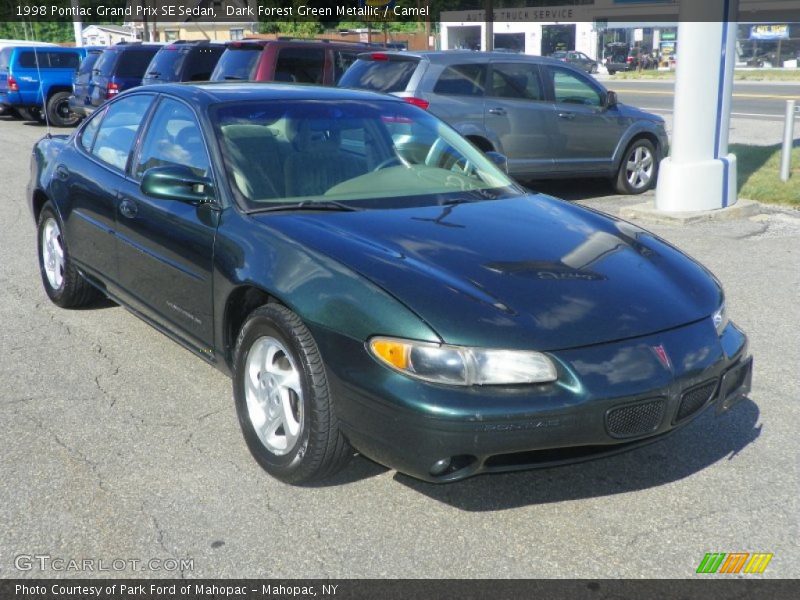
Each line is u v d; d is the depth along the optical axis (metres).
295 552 3.13
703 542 3.21
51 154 5.92
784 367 4.99
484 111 9.68
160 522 3.32
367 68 10.09
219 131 4.27
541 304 3.26
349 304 3.24
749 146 13.80
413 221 3.90
